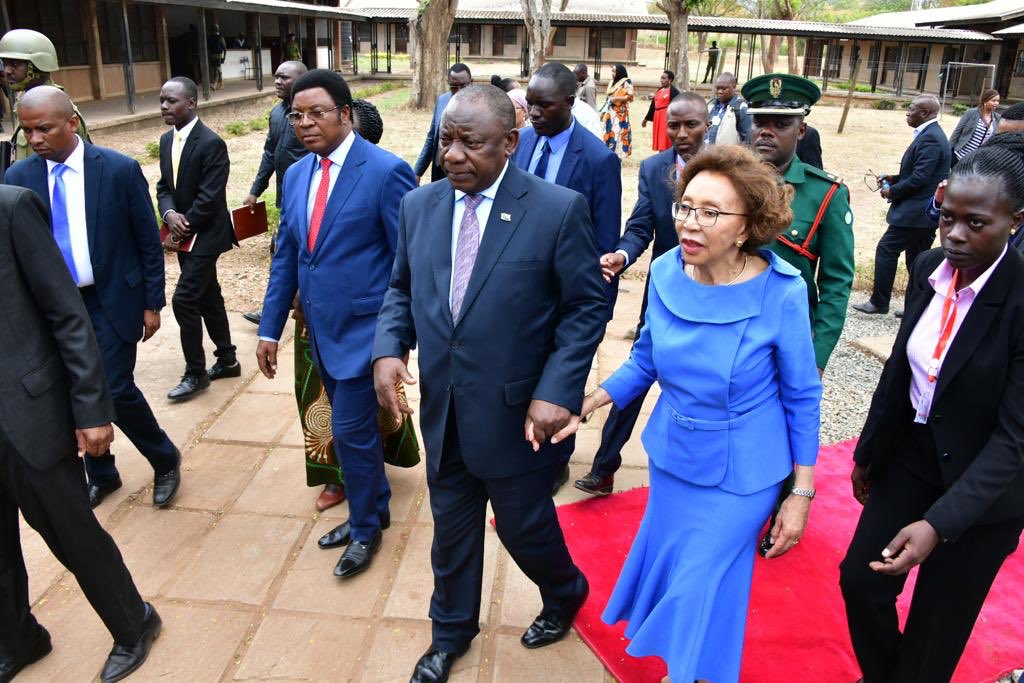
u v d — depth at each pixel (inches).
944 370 79.2
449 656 103.3
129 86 678.5
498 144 86.3
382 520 136.3
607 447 145.2
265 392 194.5
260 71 957.2
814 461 86.0
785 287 82.0
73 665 107.9
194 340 186.5
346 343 118.8
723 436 84.4
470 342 90.4
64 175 131.0
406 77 1359.5
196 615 117.0
